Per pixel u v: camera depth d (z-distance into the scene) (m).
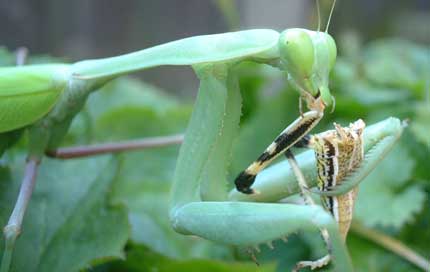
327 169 0.12
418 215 0.16
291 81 0.12
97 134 0.18
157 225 0.16
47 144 0.14
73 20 0.30
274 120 0.17
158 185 0.17
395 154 0.16
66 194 0.14
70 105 0.14
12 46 0.29
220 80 0.13
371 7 0.37
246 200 0.13
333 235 0.12
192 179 0.13
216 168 0.13
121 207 0.14
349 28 0.36
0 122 0.14
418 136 0.16
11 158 0.16
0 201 0.14
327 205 0.13
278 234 0.12
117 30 0.31
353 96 0.17
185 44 0.13
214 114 0.13
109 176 0.15
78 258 0.14
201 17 0.33
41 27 0.29
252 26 0.30
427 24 0.39
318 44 0.12
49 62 0.17
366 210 0.15
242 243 0.12
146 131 0.18
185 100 0.27
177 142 0.15
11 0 0.28
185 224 0.13
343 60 0.20
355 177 0.12
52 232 0.14
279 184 0.13
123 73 0.14
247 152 0.17
